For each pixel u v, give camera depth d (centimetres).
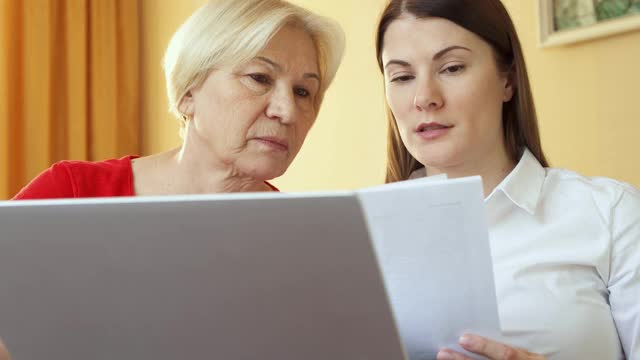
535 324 128
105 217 72
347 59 304
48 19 369
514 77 142
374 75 290
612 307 133
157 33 394
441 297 99
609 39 217
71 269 77
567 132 231
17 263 78
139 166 155
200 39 134
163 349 82
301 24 138
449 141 131
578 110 227
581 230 135
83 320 82
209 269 74
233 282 74
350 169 304
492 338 99
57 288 79
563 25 228
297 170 334
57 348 86
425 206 96
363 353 78
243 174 141
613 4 214
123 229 73
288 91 134
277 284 73
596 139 222
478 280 96
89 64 388
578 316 128
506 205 140
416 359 107
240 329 78
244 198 69
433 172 143
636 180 211
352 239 69
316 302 74
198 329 79
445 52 129
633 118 212
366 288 72
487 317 98
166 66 142
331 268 71
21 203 73
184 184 147
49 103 370
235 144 135
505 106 147
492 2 134
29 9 363
